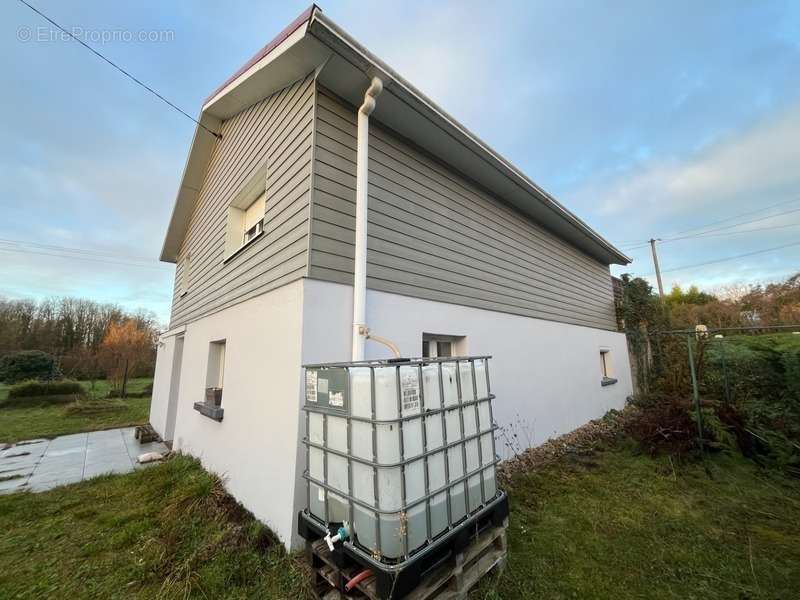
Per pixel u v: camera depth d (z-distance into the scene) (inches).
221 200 229.6
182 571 94.8
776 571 97.4
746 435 195.9
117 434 305.3
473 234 198.7
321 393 87.6
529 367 222.5
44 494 159.8
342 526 77.5
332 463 82.5
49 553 109.0
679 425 201.3
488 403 98.8
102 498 152.7
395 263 148.3
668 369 332.5
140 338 880.9
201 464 183.5
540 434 217.8
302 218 126.3
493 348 195.5
